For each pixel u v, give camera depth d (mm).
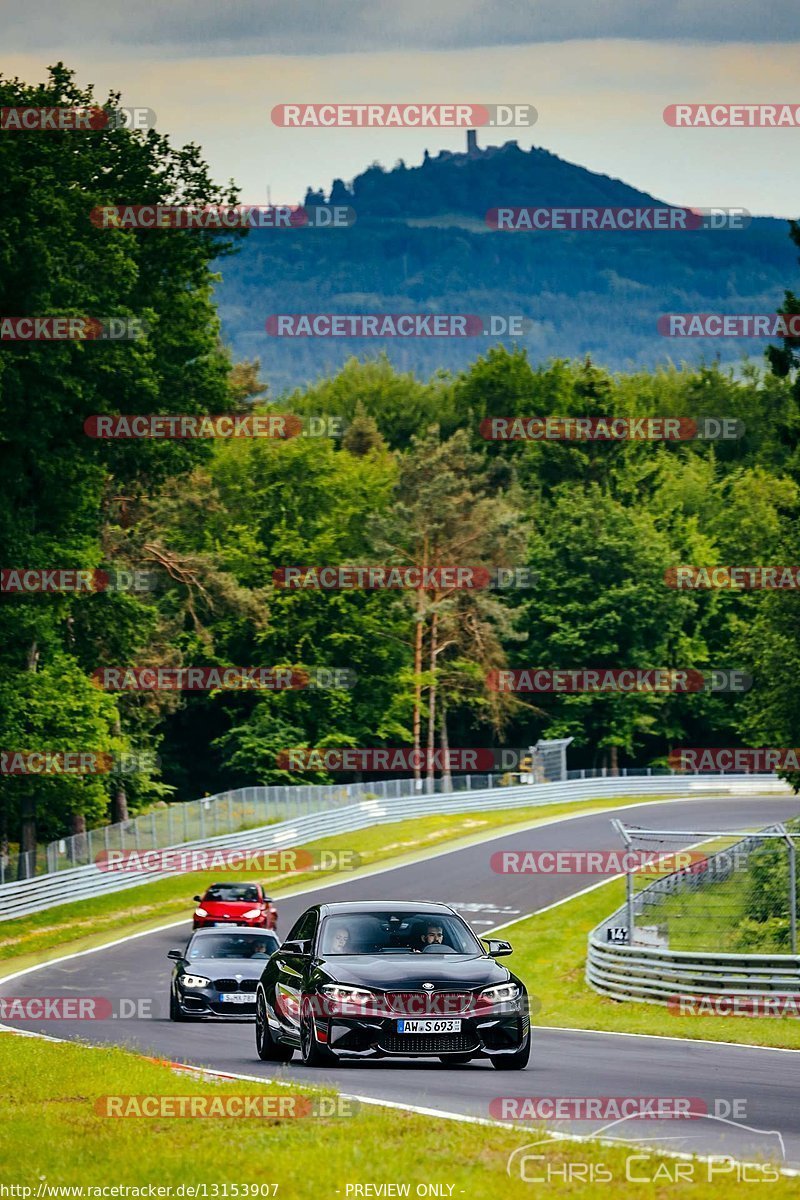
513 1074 42875
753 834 76188
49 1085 40562
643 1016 72625
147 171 132125
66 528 128875
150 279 133875
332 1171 26750
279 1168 27219
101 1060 46125
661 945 86625
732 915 91625
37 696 130250
